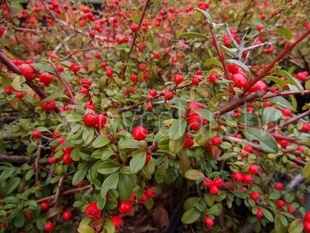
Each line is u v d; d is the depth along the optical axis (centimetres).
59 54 30
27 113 22
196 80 15
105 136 11
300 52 30
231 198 17
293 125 16
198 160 16
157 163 13
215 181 15
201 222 21
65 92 18
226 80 11
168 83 18
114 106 18
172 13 25
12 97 20
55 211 18
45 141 22
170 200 25
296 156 16
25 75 13
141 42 21
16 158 20
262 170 21
